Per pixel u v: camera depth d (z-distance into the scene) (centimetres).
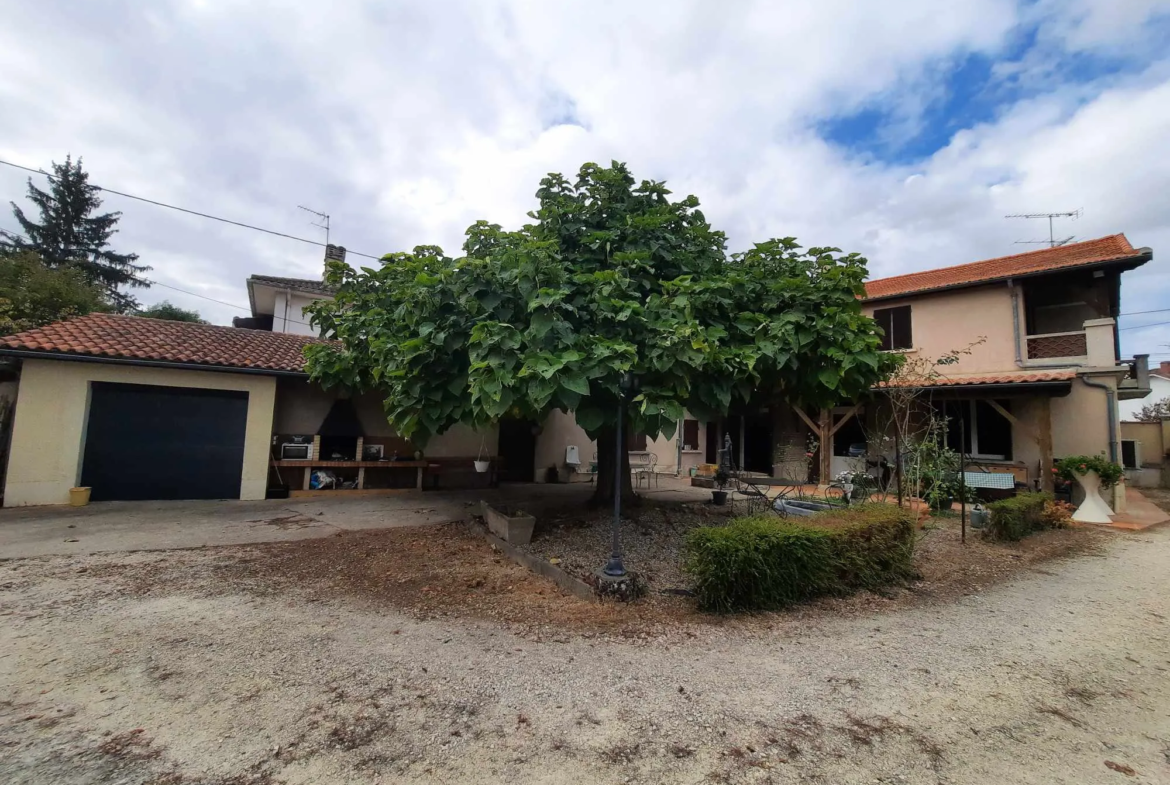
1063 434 1117
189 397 973
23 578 497
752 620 413
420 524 791
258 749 238
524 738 250
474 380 476
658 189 695
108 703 278
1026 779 224
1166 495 1470
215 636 371
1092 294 1248
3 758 228
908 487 847
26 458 852
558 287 535
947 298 1303
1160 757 242
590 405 546
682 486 1347
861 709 280
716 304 576
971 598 486
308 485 1058
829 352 541
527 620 412
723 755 237
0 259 1811
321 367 772
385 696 289
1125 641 386
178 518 803
